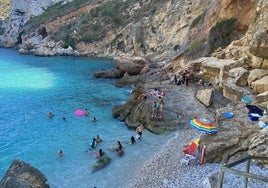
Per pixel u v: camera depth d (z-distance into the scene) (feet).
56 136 91.40
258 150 57.31
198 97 108.58
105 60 261.24
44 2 437.17
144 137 88.43
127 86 155.02
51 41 321.93
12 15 438.81
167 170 65.41
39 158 77.25
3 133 93.97
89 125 100.53
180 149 75.56
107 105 122.93
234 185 48.14
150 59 227.20
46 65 232.53
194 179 58.23
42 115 110.73
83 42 304.71
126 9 313.32
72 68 217.36
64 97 135.54
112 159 75.72
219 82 109.91
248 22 140.05
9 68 216.13
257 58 99.09
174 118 95.35
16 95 138.82
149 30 267.39
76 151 80.89
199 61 134.62
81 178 67.41
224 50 134.00
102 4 347.36
